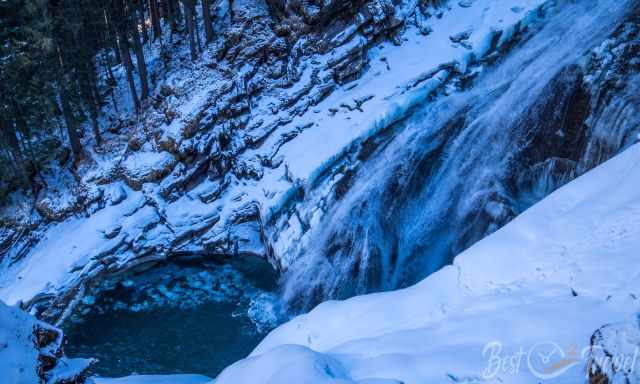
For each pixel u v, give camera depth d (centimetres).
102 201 2283
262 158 2103
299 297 1630
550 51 1647
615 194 728
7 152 2452
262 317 1590
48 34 2392
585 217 720
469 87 1841
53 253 2130
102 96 3061
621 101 1317
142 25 3503
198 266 1958
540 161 1476
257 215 2030
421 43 2088
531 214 813
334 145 1855
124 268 2014
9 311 506
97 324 1652
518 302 613
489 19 1948
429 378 501
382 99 1909
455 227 1544
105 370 1405
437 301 742
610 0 1612
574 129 1423
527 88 1609
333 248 1664
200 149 2188
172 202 2180
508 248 754
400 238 1638
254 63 2366
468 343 553
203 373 1361
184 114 2269
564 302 555
